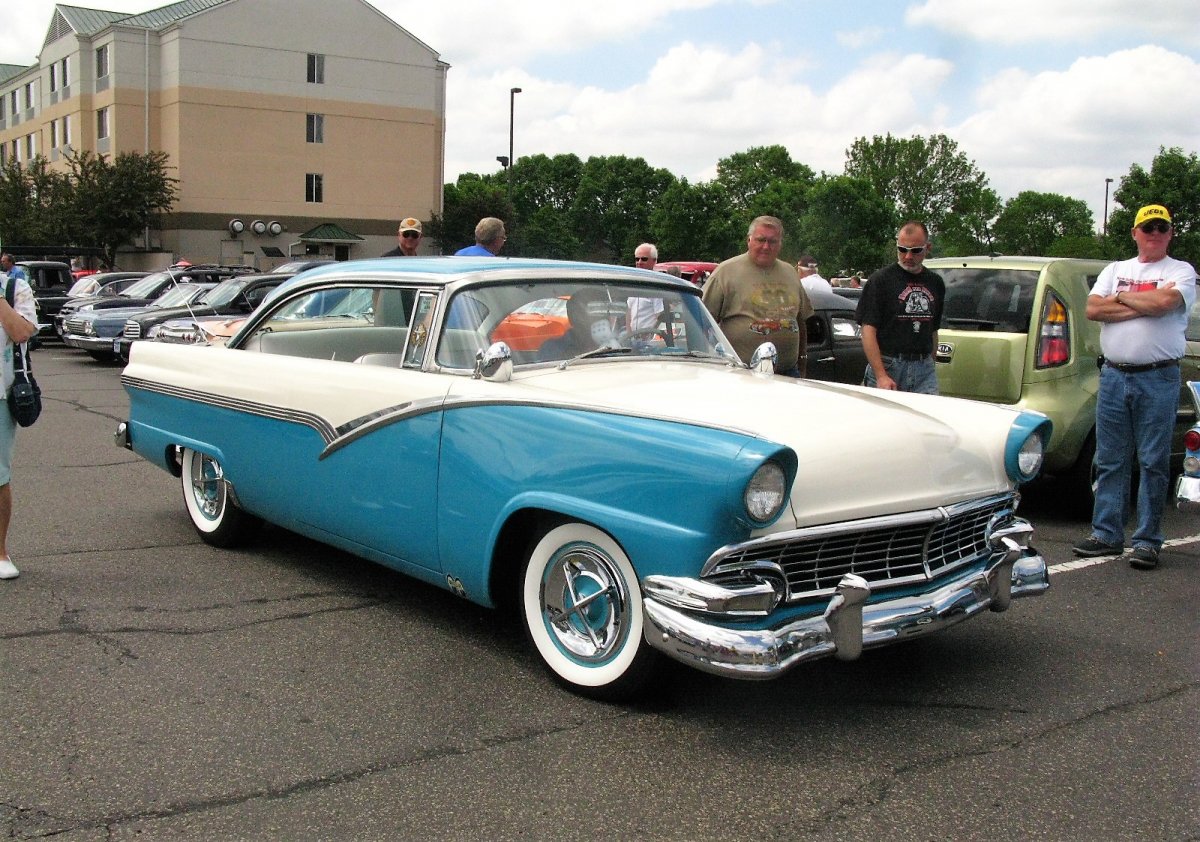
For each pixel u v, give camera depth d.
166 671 4.02
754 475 3.22
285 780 3.20
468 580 4.11
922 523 3.72
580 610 3.80
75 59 49.50
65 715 3.61
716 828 2.98
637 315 4.74
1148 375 5.70
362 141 50.72
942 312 6.67
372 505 4.48
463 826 2.96
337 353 4.94
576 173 99.50
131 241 45.44
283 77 48.59
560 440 3.72
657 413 3.63
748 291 6.24
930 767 3.37
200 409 5.51
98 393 13.45
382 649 4.29
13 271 5.02
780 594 3.42
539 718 3.67
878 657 4.37
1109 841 2.95
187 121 46.94
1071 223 110.00
